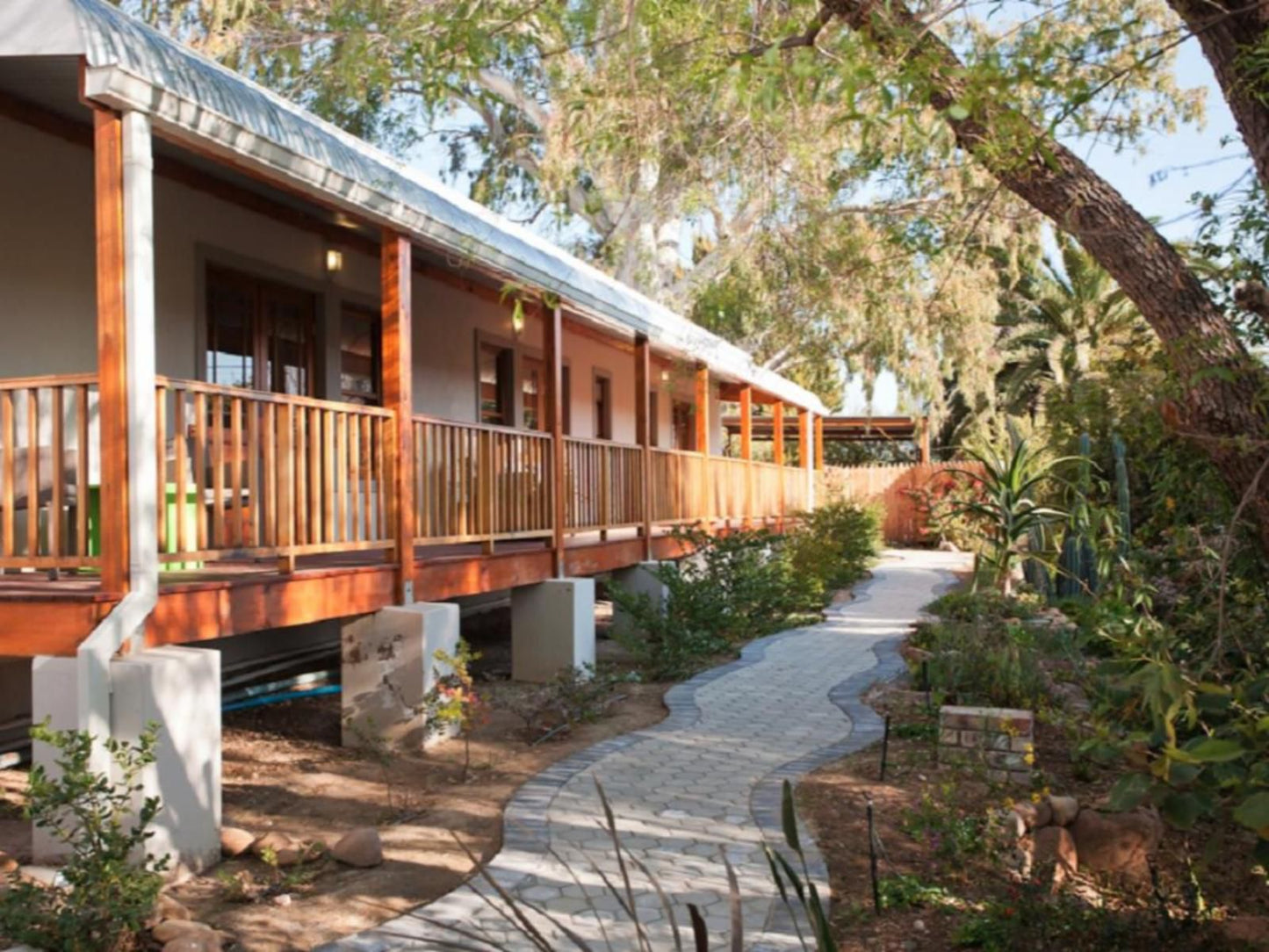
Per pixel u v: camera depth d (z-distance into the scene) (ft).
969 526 70.54
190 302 28.43
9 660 22.88
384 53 23.25
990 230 26.84
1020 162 15.70
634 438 61.57
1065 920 14.88
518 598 32.81
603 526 37.65
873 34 16.12
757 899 15.55
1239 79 15.40
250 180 28.89
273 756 23.79
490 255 28.12
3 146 23.57
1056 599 43.60
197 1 54.70
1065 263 64.59
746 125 29.60
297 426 26.78
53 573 20.48
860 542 63.77
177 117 17.67
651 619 35.01
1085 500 35.14
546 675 32.42
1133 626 21.83
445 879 16.42
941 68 15.74
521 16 21.22
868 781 21.35
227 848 17.65
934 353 59.16
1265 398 15.48
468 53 19.92
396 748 24.17
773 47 15.80
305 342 33.88
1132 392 22.50
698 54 21.39
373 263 37.09
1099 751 12.53
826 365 38.04
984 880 16.55
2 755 22.11
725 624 39.47
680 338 46.01
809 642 39.09
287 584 21.07
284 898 15.62
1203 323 16.24
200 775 17.16
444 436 27.30
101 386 17.06
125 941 13.66
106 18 17.10
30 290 24.36
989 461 42.55
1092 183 16.66
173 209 27.81
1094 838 18.11
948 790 19.33
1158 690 10.58
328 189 21.72
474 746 24.70
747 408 61.36
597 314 37.32
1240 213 17.54
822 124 29.94
